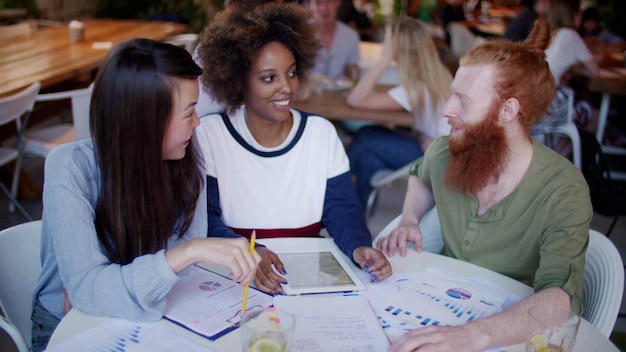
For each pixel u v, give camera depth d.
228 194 1.69
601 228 3.46
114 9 6.67
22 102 2.66
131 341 1.07
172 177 1.35
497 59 1.39
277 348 0.90
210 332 1.10
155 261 1.12
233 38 1.60
